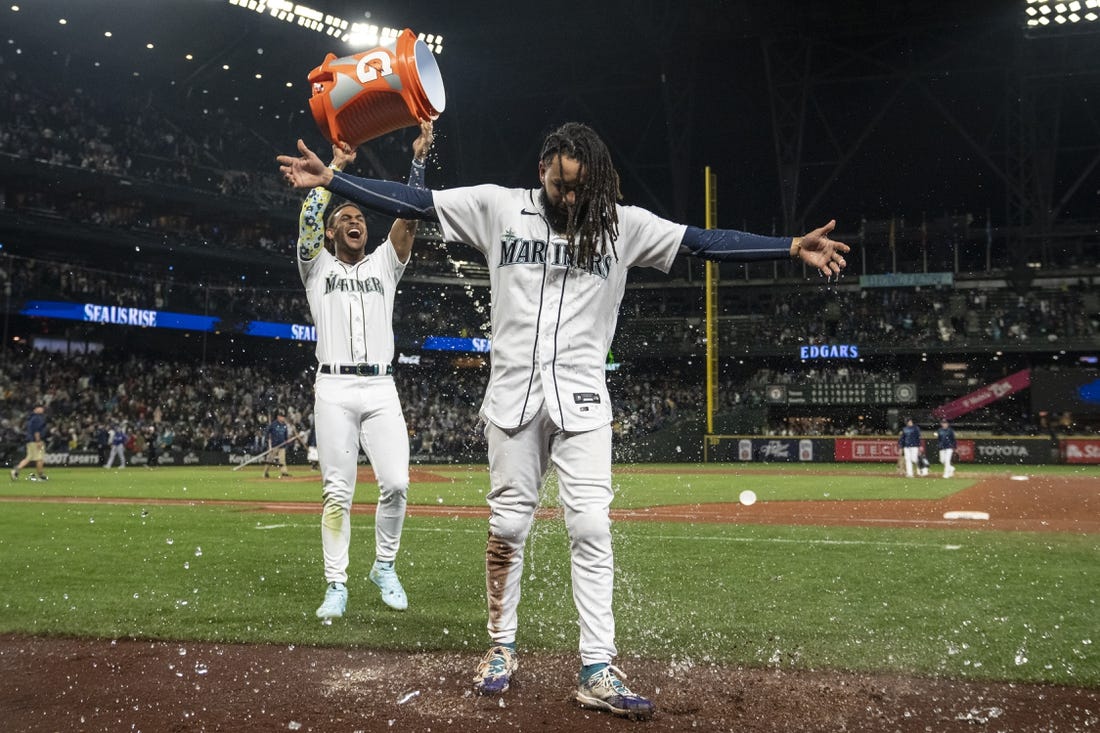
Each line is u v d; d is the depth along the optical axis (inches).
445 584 235.0
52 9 1285.7
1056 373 1512.1
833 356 1652.3
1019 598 212.1
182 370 1518.2
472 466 1423.5
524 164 1813.5
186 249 1425.9
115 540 336.5
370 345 204.7
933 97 1574.8
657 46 1541.6
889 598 212.4
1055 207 1665.8
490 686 133.0
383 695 132.2
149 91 1552.7
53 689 135.2
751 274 1776.6
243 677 142.2
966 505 546.9
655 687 137.2
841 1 1433.3
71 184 1331.2
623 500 590.2
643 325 1812.3
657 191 1830.7
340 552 195.8
